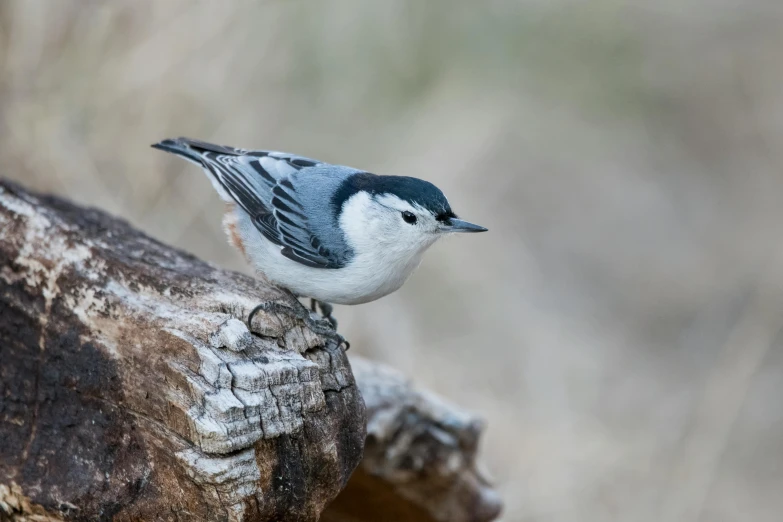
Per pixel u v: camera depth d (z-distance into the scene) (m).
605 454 10.96
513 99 14.26
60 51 11.27
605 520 10.34
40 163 10.96
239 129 11.88
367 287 6.82
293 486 5.09
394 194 6.72
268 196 7.05
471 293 12.37
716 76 16.45
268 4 12.41
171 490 5.02
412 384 7.57
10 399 5.66
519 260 13.34
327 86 12.93
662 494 10.66
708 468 10.92
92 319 5.58
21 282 5.88
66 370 5.53
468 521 7.86
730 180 15.56
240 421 4.81
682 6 16.48
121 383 5.28
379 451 7.22
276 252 6.84
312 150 12.39
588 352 12.74
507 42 14.73
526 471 10.66
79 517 5.26
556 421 11.48
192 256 6.65
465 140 13.18
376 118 13.09
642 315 13.62
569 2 15.52
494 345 12.12
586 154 14.96
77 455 5.34
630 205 14.88
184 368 5.03
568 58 15.62
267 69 12.30
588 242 14.22
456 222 6.76
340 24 13.09
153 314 5.42
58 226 6.10
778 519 10.97
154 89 11.40
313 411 5.13
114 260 5.90
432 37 14.09
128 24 11.40
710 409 11.60
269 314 5.55
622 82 15.88
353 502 7.79
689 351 13.17
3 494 5.46
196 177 11.46
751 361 12.18
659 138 15.80
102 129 11.30
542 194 14.37
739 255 14.31
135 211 11.12
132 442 5.19
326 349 5.60
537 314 12.82
